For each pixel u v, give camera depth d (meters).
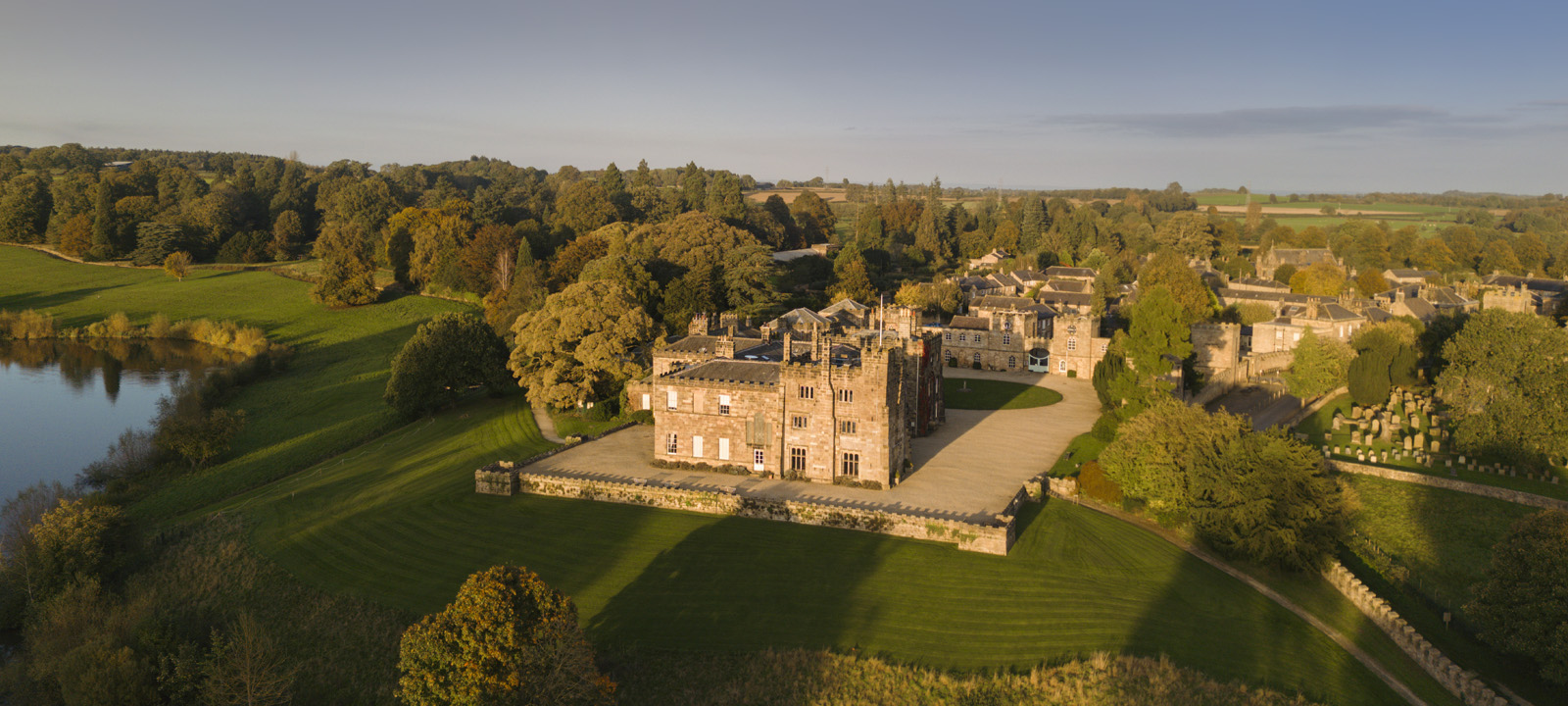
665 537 87.06
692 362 111.75
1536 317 109.12
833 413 96.69
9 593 87.00
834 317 174.62
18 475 125.00
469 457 113.62
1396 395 139.38
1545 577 62.84
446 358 138.00
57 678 71.44
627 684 65.38
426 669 59.50
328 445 129.00
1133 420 96.88
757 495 92.50
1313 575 80.38
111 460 124.56
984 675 65.00
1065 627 70.81
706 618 72.88
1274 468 81.31
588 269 182.12
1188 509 87.44
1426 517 93.38
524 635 60.47
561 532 88.94
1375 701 62.69
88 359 194.38
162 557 90.81
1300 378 139.50
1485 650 70.50
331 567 84.44
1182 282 188.75
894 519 86.44
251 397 160.00
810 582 77.75
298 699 68.50
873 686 63.91
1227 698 62.06
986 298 192.12
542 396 128.75
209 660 69.31
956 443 116.81
